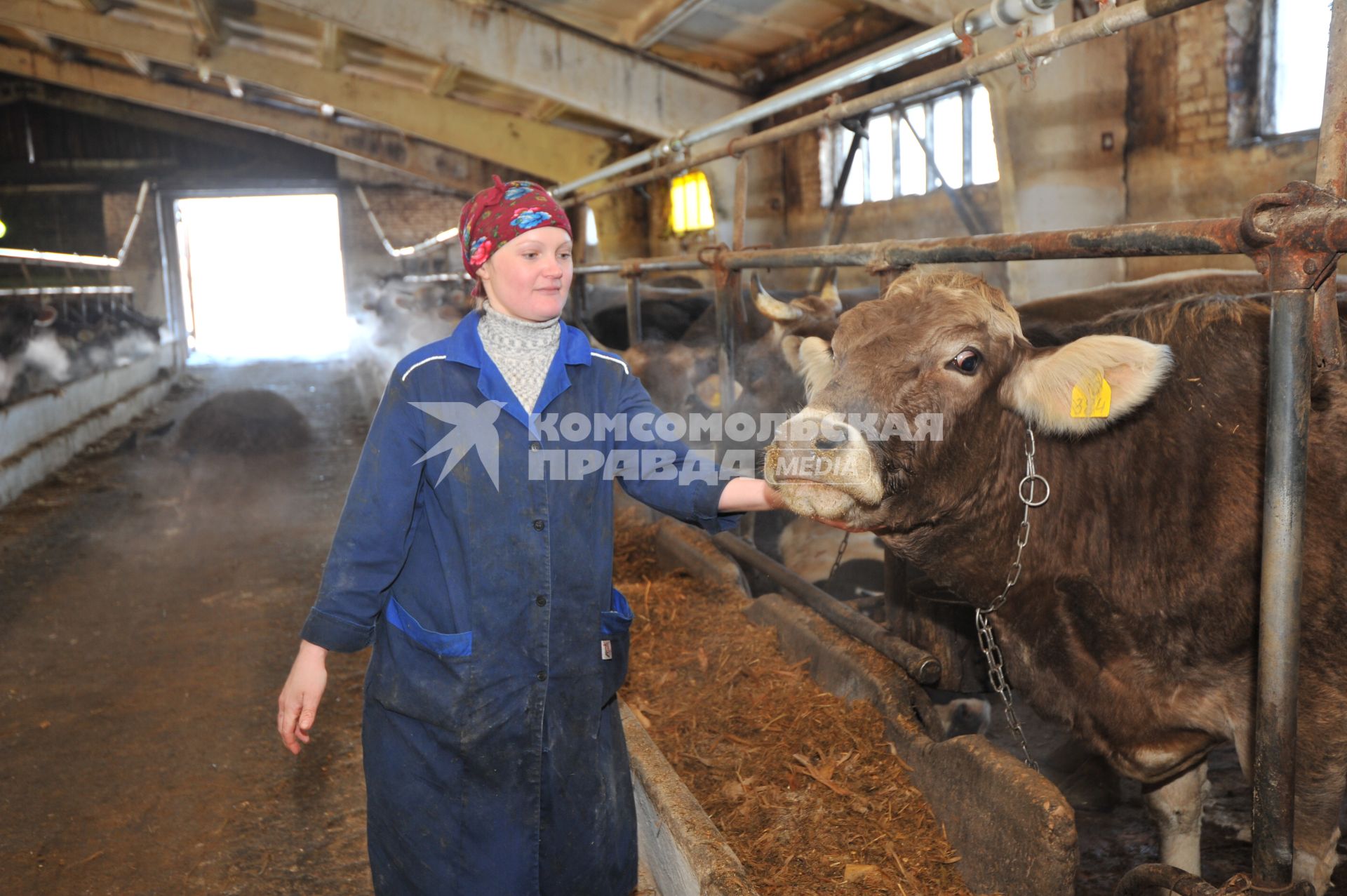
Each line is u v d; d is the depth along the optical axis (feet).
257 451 33.73
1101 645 7.70
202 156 73.26
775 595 12.37
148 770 11.69
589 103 32.78
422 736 5.98
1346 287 8.39
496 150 46.03
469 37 31.48
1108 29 7.11
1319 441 6.81
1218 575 7.09
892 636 9.98
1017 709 12.42
